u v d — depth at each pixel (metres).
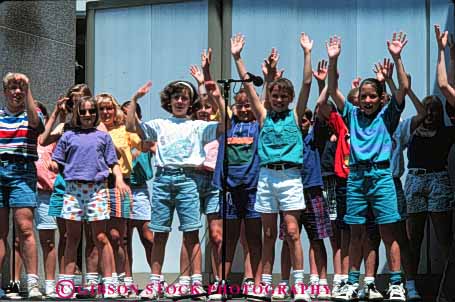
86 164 6.91
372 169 6.64
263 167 6.73
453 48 7.12
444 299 6.45
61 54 8.59
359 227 6.76
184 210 6.94
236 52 7.02
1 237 7.00
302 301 6.48
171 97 7.10
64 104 7.29
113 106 7.55
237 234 7.14
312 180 7.11
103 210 6.92
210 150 7.37
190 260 6.98
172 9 8.68
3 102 7.99
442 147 7.37
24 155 6.98
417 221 7.41
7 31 8.06
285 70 8.30
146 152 7.61
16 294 7.17
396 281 6.66
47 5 8.45
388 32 8.05
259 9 8.39
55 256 7.37
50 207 7.23
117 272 7.35
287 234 6.64
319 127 7.20
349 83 8.15
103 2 8.90
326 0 8.21
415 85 7.95
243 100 7.15
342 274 7.16
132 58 8.82
